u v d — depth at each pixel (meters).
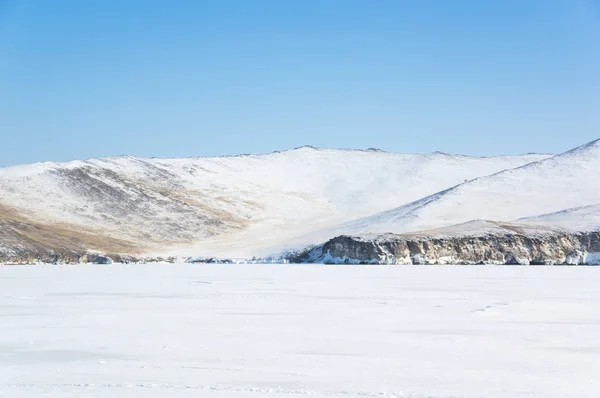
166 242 178.38
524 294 49.97
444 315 37.38
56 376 22.31
